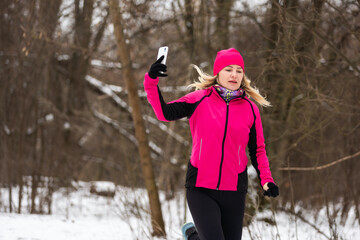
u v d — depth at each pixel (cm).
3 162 1053
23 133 979
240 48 934
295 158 955
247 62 824
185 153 896
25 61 1033
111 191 1258
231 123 374
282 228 798
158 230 802
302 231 780
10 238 628
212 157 373
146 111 1223
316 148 899
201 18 989
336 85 798
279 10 709
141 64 1212
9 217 834
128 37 900
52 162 1068
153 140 1401
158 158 1470
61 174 1127
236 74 392
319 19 697
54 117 1145
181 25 1066
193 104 384
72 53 1239
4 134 1002
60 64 1320
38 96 1088
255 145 402
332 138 905
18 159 973
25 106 999
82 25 1038
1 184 1076
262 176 395
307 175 953
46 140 1141
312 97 800
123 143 1208
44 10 934
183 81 1013
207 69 957
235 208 386
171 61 1099
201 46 1000
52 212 1034
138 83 1205
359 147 850
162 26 983
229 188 379
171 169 1220
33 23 918
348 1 695
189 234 443
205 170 375
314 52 769
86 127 1562
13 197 1108
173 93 1018
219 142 373
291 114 836
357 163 902
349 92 796
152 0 881
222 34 961
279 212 916
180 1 933
